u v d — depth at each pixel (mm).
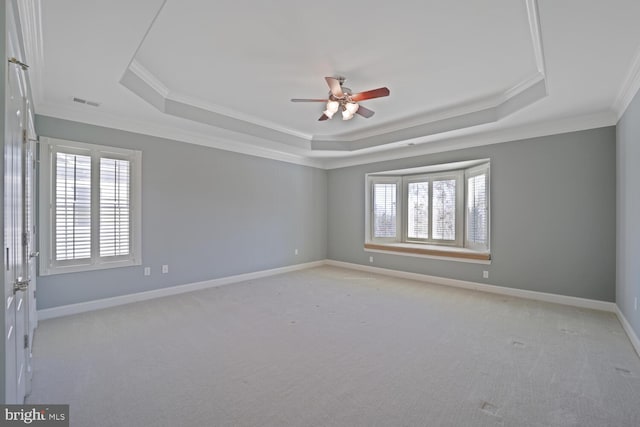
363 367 2469
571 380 2273
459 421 1826
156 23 2412
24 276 1874
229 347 2824
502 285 4688
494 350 2771
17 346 1584
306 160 6727
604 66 2609
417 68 3168
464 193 5723
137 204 4215
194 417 1862
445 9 2258
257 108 4348
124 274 4121
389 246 6102
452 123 4488
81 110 3695
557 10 1904
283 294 4641
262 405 1979
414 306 4066
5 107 1217
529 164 4414
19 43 1766
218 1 2154
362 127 5227
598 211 3891
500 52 2852
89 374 2344
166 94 3795
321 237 7133
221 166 5215
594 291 3926
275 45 2746
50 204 3520
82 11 1934
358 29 2508
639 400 2029
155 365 2488
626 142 3260
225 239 5281
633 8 1865
